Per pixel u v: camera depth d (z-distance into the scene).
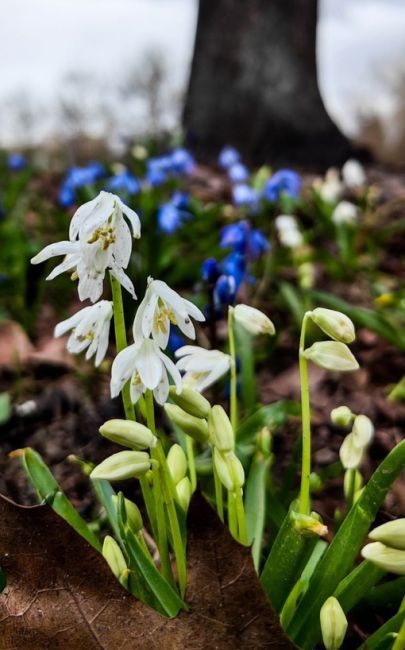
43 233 0.77
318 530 0.19
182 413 0.20
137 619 0.19
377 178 1.29
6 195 0.88
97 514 0.33
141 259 0.56
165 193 0.87
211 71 1.55
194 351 0.22
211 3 1.54
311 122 1.53
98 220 0.17
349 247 0.69
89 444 0.40
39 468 0.24
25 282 0.56
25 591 0.19
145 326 0.18
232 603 0.18
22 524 0.18
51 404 0.43
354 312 0.48
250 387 0.38
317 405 0.44
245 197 0.66
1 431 0.41
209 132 1.55
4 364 0.49
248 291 0.58
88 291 0.18
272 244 0.61
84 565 0.18
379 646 0.19
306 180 1.28
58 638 0.19
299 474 0.34
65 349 0.51
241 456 0.28
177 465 0.22
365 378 0.47
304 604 0.21
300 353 0.20
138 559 0.19
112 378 0.18
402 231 0.80
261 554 0.27
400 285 0.67
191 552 0.18
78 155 1.45
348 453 0.21
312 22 1.53
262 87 1.53
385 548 0.18
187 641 0.19
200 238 0.68
